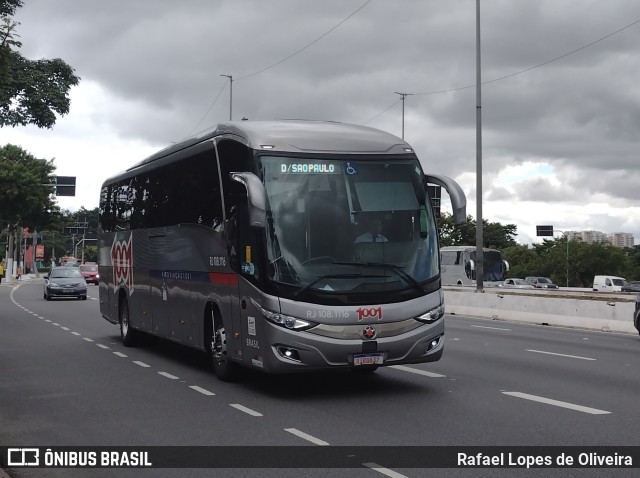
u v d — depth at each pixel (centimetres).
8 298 4128
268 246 1020
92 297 4191
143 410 981
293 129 1094
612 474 663
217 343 1213
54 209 7175
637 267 10738
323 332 1000
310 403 1015
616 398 1032
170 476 679
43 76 2856
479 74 3316
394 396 1058
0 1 1752
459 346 1728
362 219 1047
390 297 1028
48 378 1265
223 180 1158
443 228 9294
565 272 10119
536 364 1398
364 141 1095
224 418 923
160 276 1502
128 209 1761
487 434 816
